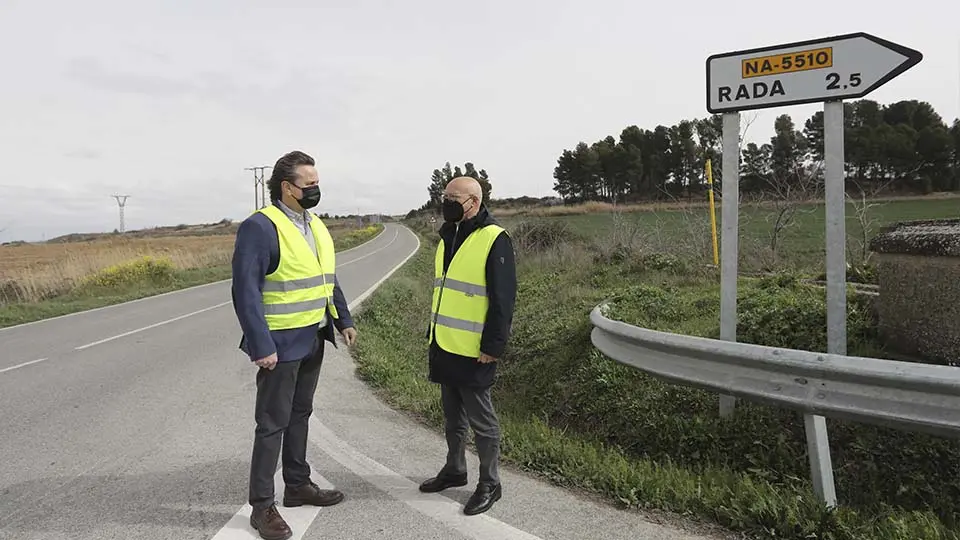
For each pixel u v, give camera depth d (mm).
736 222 4742
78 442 4699
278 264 3213
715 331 6254
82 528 3236
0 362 7984
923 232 4441
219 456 4359
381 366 7160
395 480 3875
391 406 5730
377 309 11867
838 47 4184
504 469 3980
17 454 4438
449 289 3533
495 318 3346
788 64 4355
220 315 12328
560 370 6781
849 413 3211
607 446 5090
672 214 15586
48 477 3980
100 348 8859
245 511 3432
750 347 3643
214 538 3107
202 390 6340
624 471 3756
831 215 4293
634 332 4637
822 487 3336
